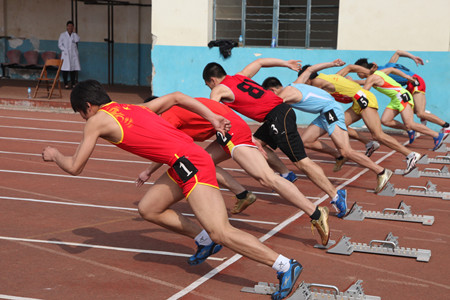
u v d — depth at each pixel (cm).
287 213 618
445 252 497
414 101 1081
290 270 365
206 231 384
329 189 577
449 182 791
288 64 616
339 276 434
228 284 412
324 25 1438
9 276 419
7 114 1481
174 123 495
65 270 435
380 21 1291
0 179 761
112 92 1814
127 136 370
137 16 2084
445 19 1250
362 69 865
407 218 593
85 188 720
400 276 436
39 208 618
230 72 1402
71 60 1931
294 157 567
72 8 1981
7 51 2183
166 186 400
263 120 571
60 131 1227
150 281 415
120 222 573
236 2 1431
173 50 1438
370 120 799
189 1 1413
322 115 683
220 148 563
